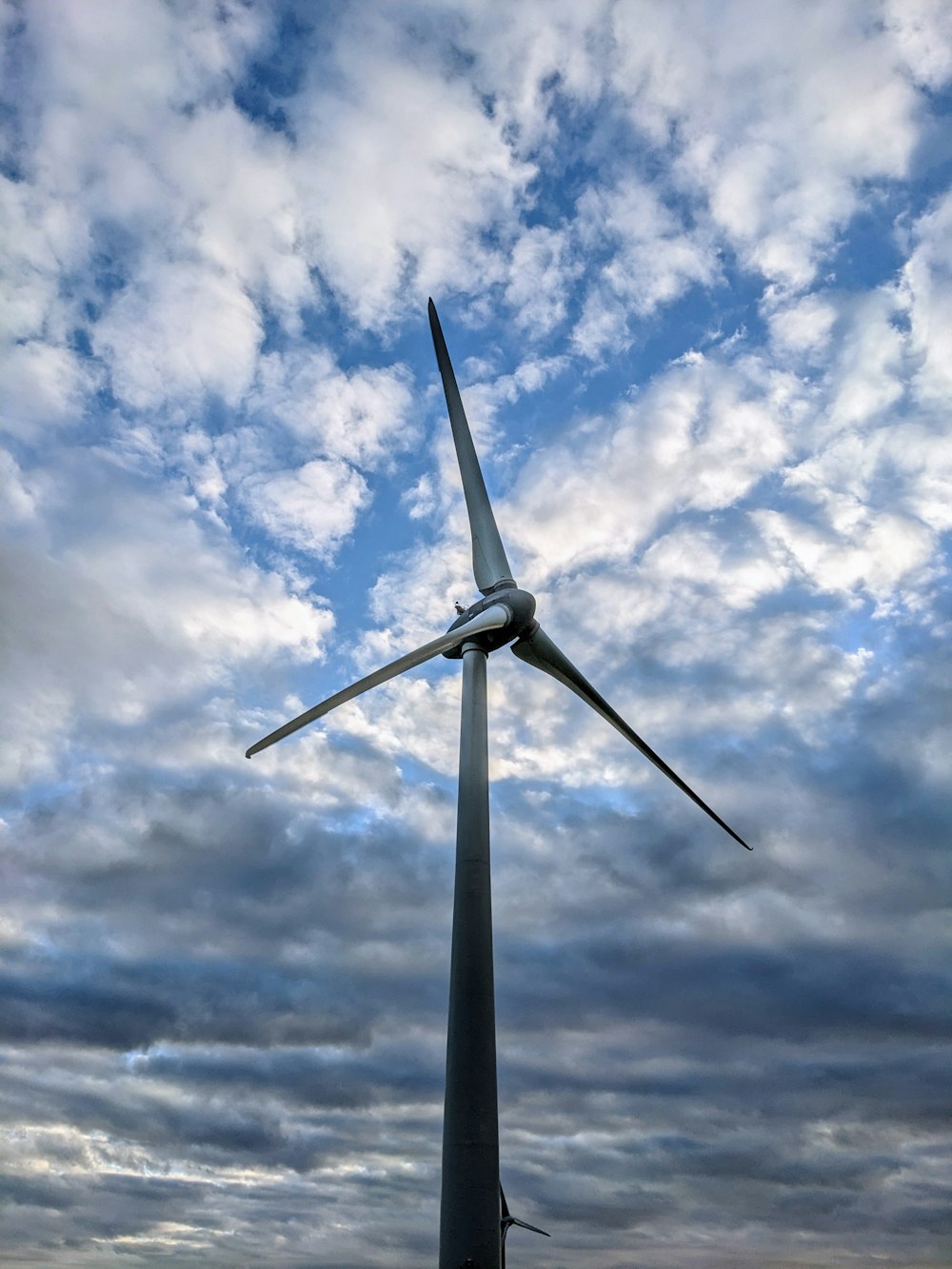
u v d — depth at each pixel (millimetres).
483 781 24562
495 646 27844
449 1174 20312
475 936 22453
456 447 33094
